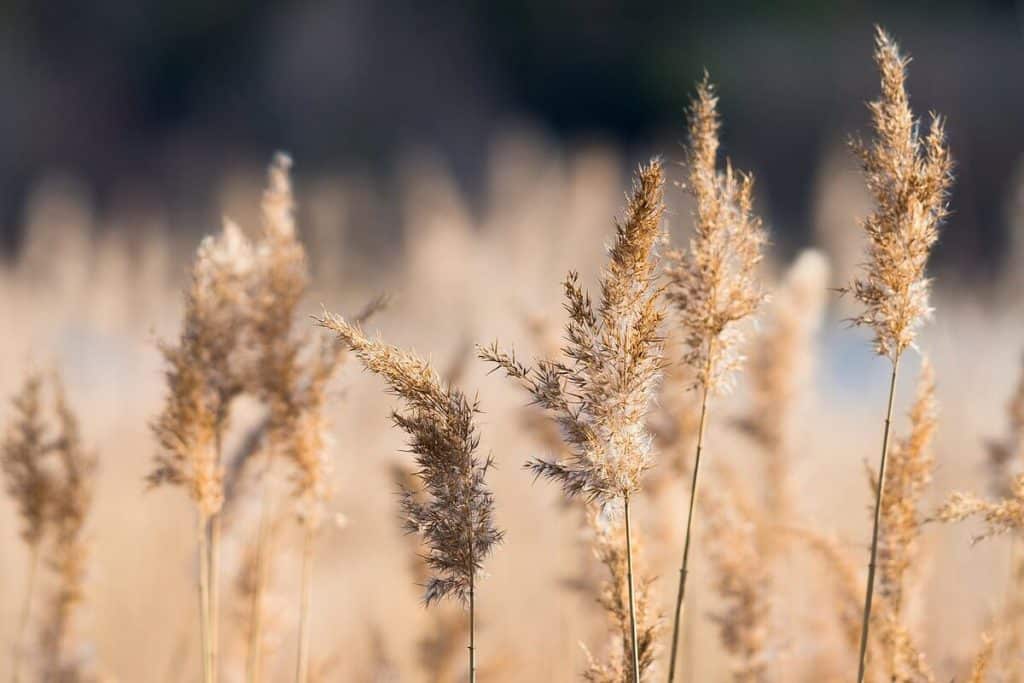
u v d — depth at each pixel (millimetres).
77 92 66938
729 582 6266
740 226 4289
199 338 5406
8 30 67312
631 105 67938
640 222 4086
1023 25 59031
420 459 4133
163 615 8906
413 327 15797
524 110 68000
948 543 8320
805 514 7449
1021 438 6266
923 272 4324
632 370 4078
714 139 4340
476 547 4156
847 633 5852
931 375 4996
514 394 9820
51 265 19750
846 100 61344
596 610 6512
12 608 8945
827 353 16797
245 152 62406
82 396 12539
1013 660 6039
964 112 56875
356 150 61844
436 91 64062
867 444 12828
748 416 7488
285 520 6645
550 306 9297
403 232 20734
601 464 4070
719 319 4242
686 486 6730
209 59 67438
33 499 6445
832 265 14188
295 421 5594
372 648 7129
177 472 5332
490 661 6984
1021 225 18031
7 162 64250
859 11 63875
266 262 5547
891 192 4316
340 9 64500
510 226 17844
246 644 6562
